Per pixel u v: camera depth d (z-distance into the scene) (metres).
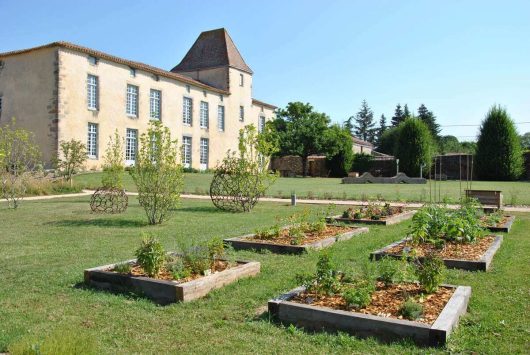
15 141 20.17
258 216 14.50
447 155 40.88
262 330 4.65
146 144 12.77
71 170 29.00
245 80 50.53
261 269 7.08
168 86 40.72
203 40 50.06
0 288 6.06
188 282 5.66
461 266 7.15
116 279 6.00
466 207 10.95
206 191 24.83
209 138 45.59
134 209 16.75
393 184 32.78
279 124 52.22
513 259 7.80
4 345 4.17
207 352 4.14
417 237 8.38
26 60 32.38
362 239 9.73
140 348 4.22
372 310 4.76
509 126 37.22
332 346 4.27
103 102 34.44
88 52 32.97
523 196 21.36
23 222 12.97
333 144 48.22
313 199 21.28
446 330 4.20
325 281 5.21
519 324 4.79
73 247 9.02
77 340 4.09
